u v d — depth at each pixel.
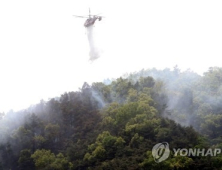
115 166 54.88
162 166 51.34
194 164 50.72
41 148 70.50
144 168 52.44
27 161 66.81
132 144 60.31
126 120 67.12
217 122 71.69
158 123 62.41
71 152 64.88
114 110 71.19
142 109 66.94
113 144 61.50
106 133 64.69
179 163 50.59
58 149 70.38
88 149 63.91
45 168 62.19
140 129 61.84
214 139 65.12
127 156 58.16
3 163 69.06
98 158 60.66
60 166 61.91
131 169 52.19
